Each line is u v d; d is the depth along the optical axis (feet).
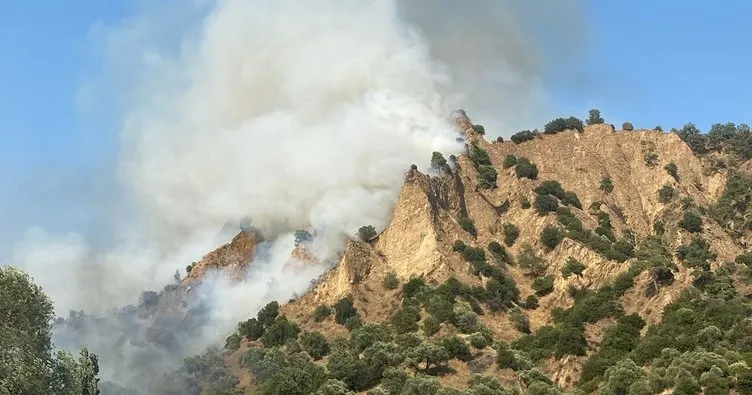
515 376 474.90
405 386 445.78
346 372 482.28
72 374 363.15
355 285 597.93
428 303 553.23
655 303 531.50
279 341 565.94
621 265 582.76
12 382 324.80
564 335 504.02
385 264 622.13
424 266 599.98
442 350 484.33
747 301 537.65
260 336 587.27
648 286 544.62
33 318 351.05
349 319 565.12
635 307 536.83
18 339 337.11
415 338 506.48
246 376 532.73
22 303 346.13
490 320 559.79
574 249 613.11
